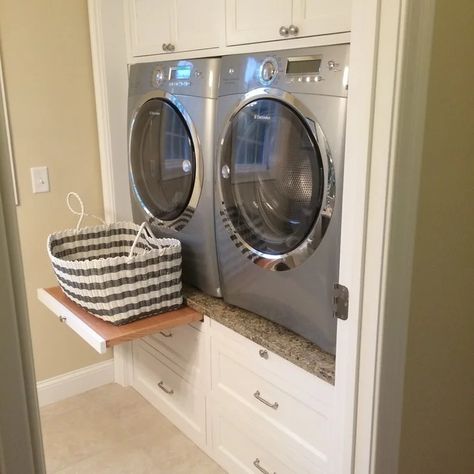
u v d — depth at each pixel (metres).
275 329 1.82
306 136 1.58
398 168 1.13
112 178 2.53
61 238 2.27
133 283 1.95
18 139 2.33
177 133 2.13
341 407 1.39
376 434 1.32
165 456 2.24
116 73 2.45
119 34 2.42
